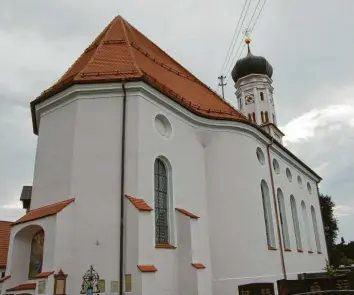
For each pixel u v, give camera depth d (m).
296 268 22.61
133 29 21.52
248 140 19.73
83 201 13.15
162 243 14.23
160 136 15.15
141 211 12.48
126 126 14.16
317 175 32.78
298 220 25.81
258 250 17.86
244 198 18.16
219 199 17.44
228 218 17.33
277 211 21.33
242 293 12.45
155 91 15.12
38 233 13.50
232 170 18.30
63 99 15.02
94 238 12.66
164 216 14.77
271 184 21.52
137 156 13.71
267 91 36.31
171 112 16.25
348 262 42.66
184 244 14.26
